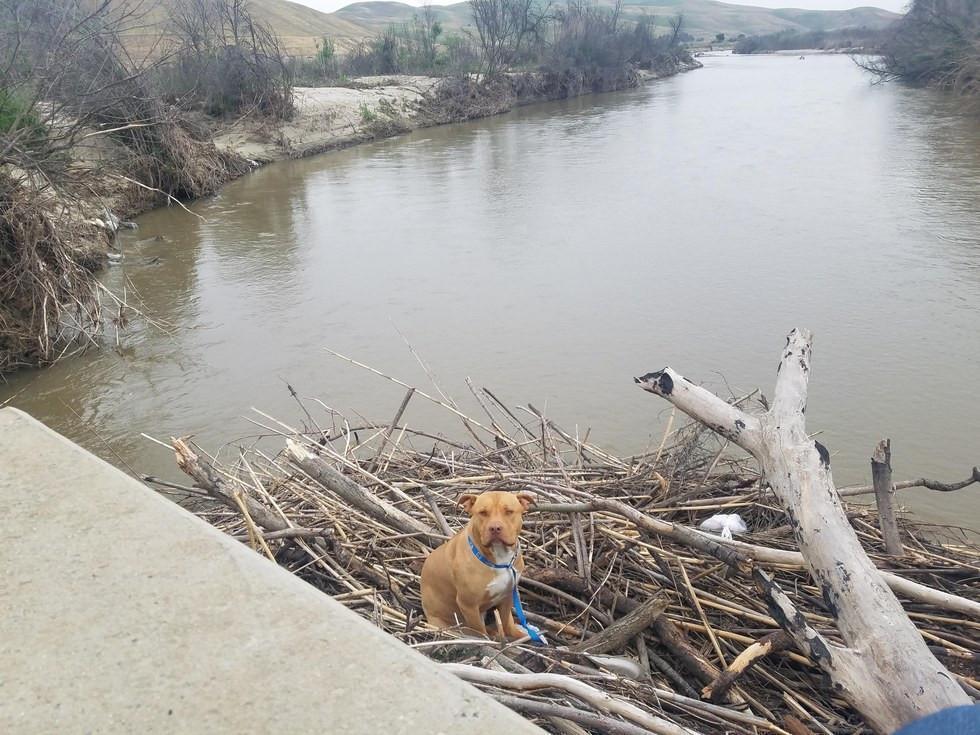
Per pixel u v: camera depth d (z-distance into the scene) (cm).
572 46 3278
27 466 168
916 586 254
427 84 2659
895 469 505
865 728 234
